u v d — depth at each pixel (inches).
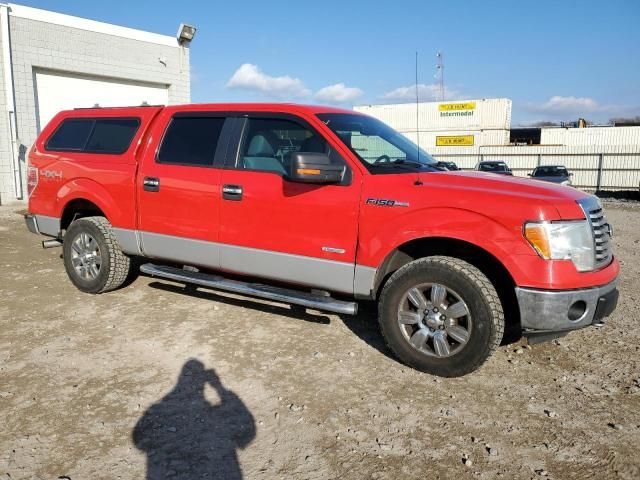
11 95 478.3
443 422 130.2
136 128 214.7
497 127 1553.9
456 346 151.0
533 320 140.5
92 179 219.9
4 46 469.4
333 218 164.4
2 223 410.0
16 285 240.2
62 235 238.1
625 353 173.2
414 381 151.5
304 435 123.6
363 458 115.2
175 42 611.5
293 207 171.0
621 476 110.0
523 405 138.8
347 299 203.0
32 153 243.9
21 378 148.9
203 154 193.9
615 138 1535.4
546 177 938.7
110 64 551.5
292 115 180.4
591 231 145.6
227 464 112.1
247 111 190.5
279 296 174.7
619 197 1023.6
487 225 143.6
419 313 154.5
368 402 139.2
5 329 185.6
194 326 191.5
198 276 196.4
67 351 167.8
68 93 530.0
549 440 123.0
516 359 167.5
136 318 198.7
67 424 126.0
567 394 145.2
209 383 148.3
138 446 117.7
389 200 155.8
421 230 150.3
